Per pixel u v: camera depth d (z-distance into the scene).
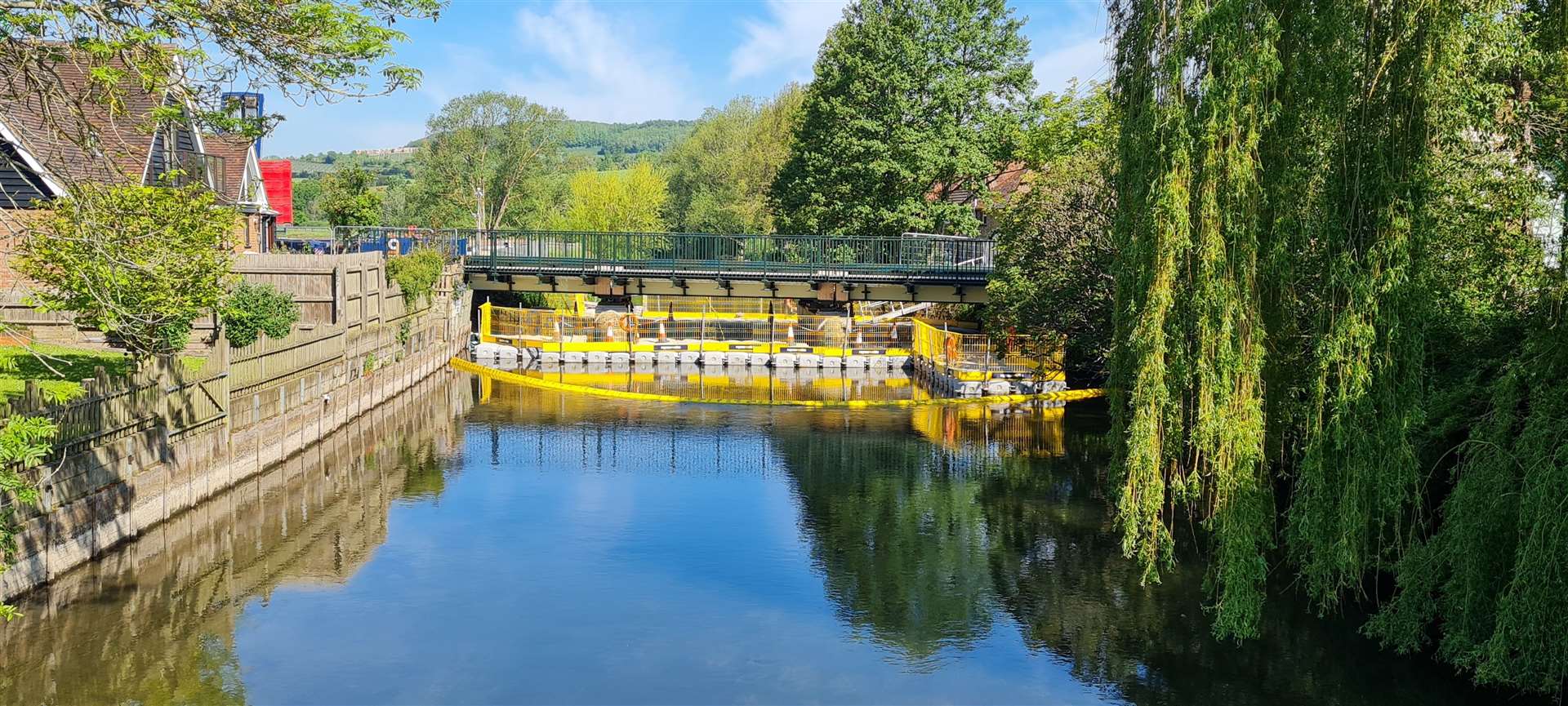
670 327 51.41
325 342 28.42
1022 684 13.55
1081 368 40.50
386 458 26.73
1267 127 12.03
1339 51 12.01
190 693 12.86
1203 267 11.96
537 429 31.02
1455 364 14.36
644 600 16.58
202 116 12.92
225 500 21.77
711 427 31.75
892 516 21.70
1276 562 18.08
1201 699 13.12
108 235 12.97
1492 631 11.76
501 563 18.30
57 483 16.27
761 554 19.02
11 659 13.70
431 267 40.06
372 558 18.42
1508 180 14.45
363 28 12.76
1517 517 11.38
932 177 53.97
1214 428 12.05
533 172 93.00
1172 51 12.16
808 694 13.20
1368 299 11.66
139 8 11.91
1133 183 12.98
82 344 26.52
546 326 48.56
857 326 48.91
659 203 99.31
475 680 13.47
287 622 15.34
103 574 16.98
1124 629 15.43
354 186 56.19
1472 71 13.71
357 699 12.84
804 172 58.84
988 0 55.72
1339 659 14.23
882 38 53.94
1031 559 18.83
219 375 21.73
